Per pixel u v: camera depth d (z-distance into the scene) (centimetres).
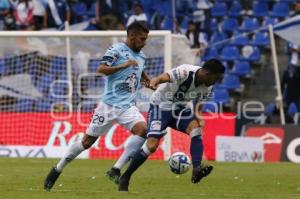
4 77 5388
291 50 6116
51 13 6700
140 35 2803
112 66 2775
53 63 5338
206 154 5109
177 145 4850
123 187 2756
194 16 7162
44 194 2598
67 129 5122
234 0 7244
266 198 2611
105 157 5025
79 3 7044
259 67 6731
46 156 5088
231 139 5050
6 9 6700
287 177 3650
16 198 2452
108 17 6525
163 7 7162
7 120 5206
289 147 5031
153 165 4366
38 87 5362
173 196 2598
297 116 5938
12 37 5197
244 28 6975
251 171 4034
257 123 5284
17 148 5150
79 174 3644
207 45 6844
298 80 6047
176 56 5175
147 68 5109
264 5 7144
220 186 3128
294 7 7056
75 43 5266
